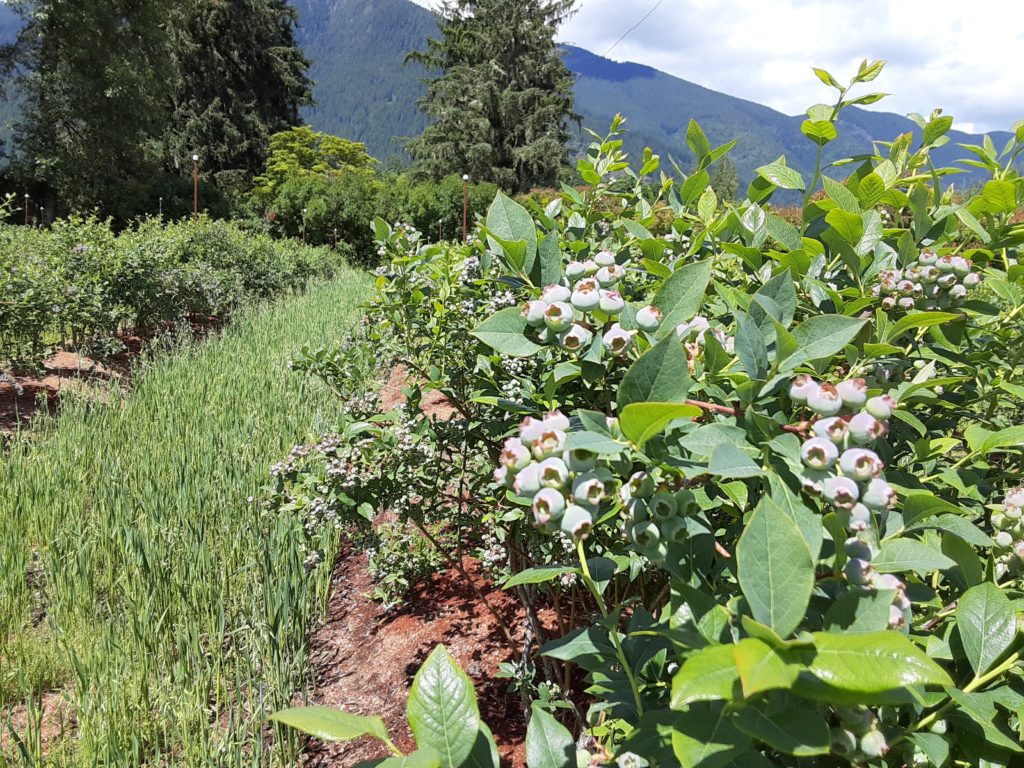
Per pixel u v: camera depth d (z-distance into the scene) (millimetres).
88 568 3828
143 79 26625
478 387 2656
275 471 2967
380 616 3809
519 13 39656
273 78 46062
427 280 2988
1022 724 857
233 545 4020
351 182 29188
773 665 628
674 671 1163
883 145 2041
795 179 1832
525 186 38438
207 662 3236
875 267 1696
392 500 2783
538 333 1266
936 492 1582
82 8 25141
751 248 1804
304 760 2908
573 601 2809
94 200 26109
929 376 1532
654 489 992
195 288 11773
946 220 1898
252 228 28438
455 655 3285
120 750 2717
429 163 39250
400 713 3057
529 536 2488
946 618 1205
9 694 3174
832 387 915
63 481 4840
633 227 1965
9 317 7297
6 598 3635
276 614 3416
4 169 26156
